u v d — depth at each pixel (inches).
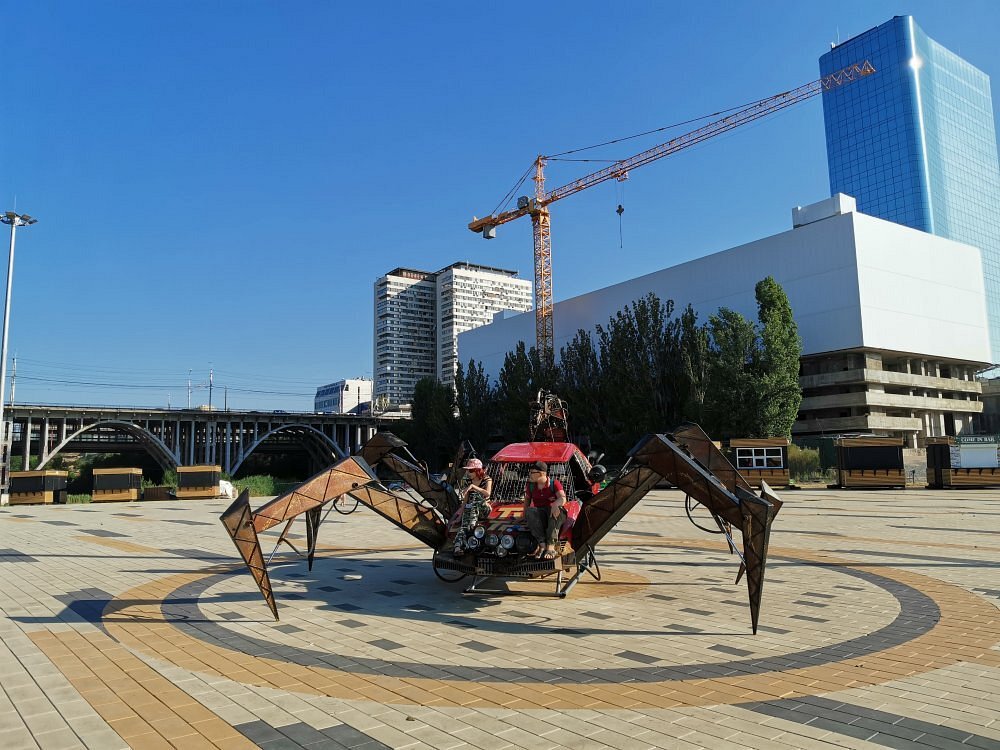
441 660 246.7
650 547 561.9
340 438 3767.2
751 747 166.2
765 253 2755.9
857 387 2615.7
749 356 2228.1
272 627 297.7
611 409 2324.1
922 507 943.7
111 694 209.8
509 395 2714.1
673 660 244.4
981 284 2901.1
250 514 294.8
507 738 173.8
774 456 1515.7
